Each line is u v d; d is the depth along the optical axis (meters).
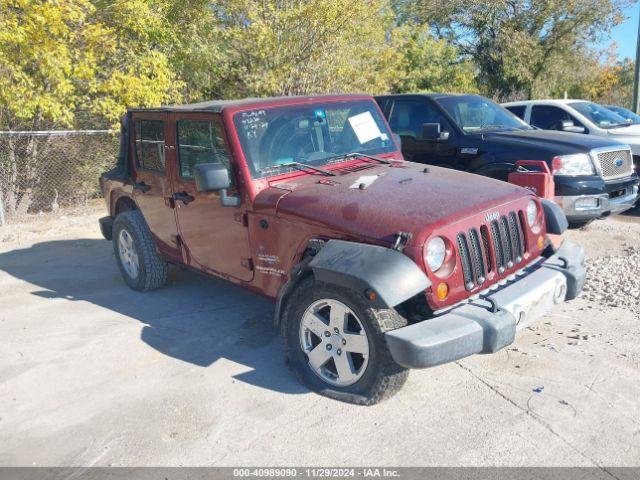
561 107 10.59
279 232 4.32
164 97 11.67
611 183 7.49
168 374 4.56
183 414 3.99
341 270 3.56
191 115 4.95
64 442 3.74
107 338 5.28
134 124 5.93
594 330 4.96
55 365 4.81
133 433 3.79
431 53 23.58
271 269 4.49
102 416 4.02
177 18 13.63
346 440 3.61
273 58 13.80
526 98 25.83
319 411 3.93
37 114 10.86
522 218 4.24
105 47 10.75
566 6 24.83
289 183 4.57
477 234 3.85
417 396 4.05
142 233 6.10
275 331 5.29
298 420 3.84
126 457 3.56
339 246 3.76
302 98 5.08
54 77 9.90
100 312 5.95
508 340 3.60
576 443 3.48
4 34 9.07
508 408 3.86
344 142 5.18
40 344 5.24
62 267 7.72
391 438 3.61
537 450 3.43
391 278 3.44
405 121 8.63
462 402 3.96
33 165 11.30
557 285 4.08
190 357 4.84
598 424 3.65
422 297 3.72
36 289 6.84
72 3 9.88
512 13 25.70
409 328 3.46
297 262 4.25
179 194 5.33
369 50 16.23
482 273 3.89
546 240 4.53
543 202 4.77
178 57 13.52
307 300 4.00
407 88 22.80
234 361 4.73
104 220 6.87
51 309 6.12
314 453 3.51
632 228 8.41
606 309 5.39
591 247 7.50
